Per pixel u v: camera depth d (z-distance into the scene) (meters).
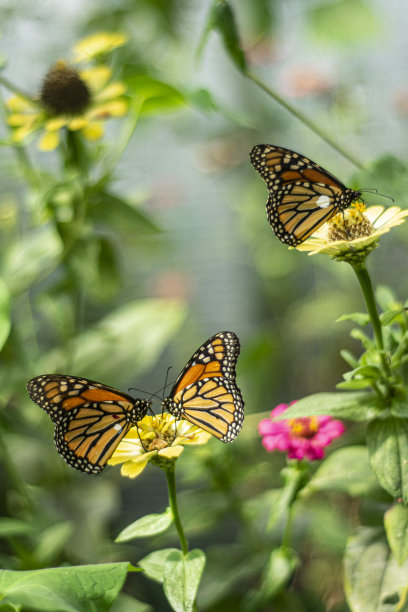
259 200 1.71
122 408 1.01
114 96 1.23
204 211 1.96
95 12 1.57
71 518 1.28
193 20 1.55
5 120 1.25
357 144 1.58
